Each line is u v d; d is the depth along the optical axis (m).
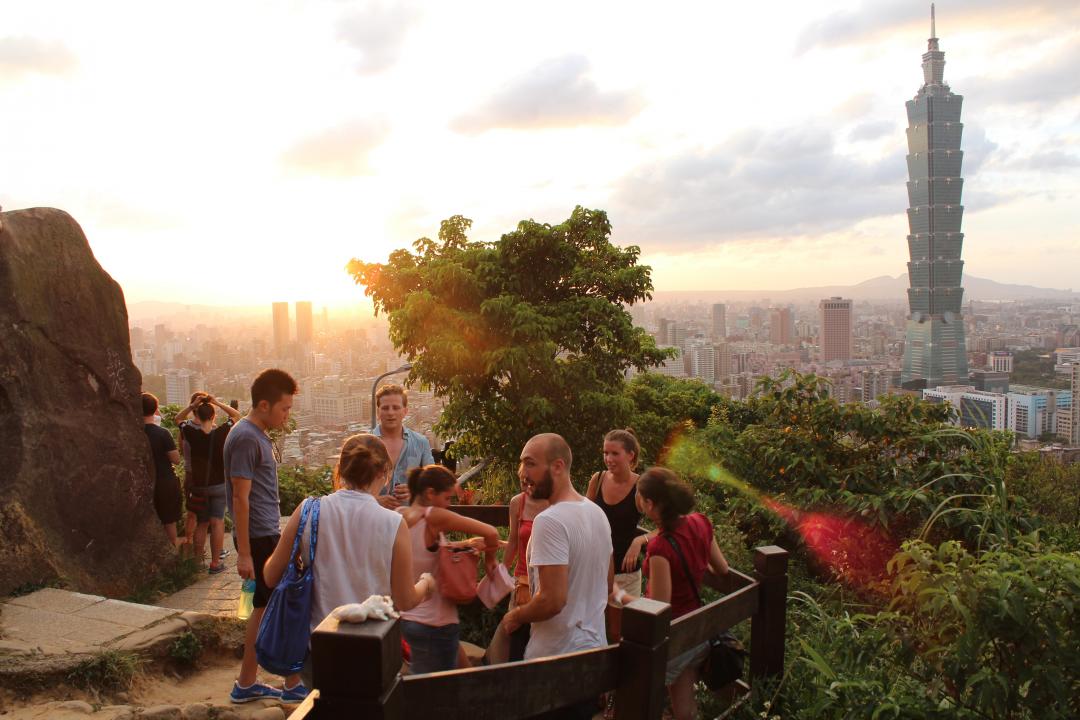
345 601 2.63
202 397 6.00
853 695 3.04
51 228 5.06
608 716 3.19
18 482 4.47
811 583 5.77
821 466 6.49
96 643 3.57
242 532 3.42
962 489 5.83
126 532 5.17
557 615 2.68
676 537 3.06
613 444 3.73
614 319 10.48
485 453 10.58
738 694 3.39
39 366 4.78
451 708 1.84
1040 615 2.72
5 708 3.01
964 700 2.93
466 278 9.84
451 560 3.10
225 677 3.83
